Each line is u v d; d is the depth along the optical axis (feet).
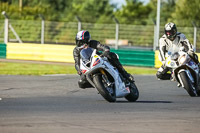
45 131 73.26
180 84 129.29
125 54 285.64
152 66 274.16
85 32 111.75
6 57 317.42
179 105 109.09
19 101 111.96
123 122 82.84
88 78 109.19
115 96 111.24
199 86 128.98
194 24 305.53
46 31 349.61
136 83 168.76
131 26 343.26
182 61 122.52
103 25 341.41
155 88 154.20
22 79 174.50
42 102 110.93
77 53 112.88
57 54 302.25
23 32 361.51
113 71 109.70
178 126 80.07
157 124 81.51
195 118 89.10
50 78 180.65
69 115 89.40
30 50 311.06
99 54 113.70
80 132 73.15
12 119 83.46
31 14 562.25
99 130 75.10
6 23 338.54
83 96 127.65
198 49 303.68
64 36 345.92
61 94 131.95
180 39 130.52
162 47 131.34
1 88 143.84
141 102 115.14
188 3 571.28
